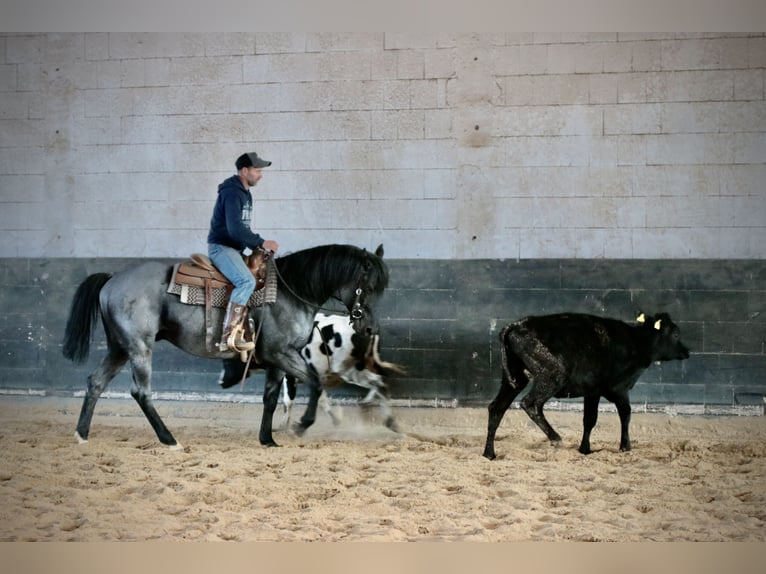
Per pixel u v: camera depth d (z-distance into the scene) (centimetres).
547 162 977
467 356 990
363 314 824
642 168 966
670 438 889
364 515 612
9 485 678
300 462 759
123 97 1046
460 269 991
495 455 787
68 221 1061
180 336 810
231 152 1030
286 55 1015
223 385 899
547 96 975
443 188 995
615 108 966
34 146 1063
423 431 932
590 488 684
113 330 809
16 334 1066
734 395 955
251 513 619
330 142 1011
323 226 1016
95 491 661
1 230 1071
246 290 790
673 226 963
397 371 995
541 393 784
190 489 665
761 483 698
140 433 899
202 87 1031
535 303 982
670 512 621
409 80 995
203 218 1038
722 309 955
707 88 955
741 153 952
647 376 963
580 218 976
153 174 1045
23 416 991
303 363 841
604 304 972
